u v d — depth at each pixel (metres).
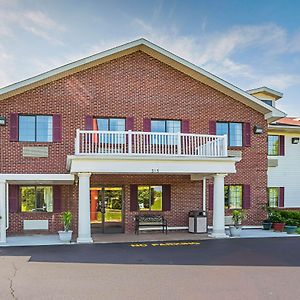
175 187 18.97
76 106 17.77
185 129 18.98
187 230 18.81
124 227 18.27
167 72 19.02
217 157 16.27
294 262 10.77
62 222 17.84
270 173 23.17
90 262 10.80
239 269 9.83
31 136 17.36
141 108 18.53
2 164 16.94
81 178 15.01
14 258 11.48
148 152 17.88
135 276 9.05
